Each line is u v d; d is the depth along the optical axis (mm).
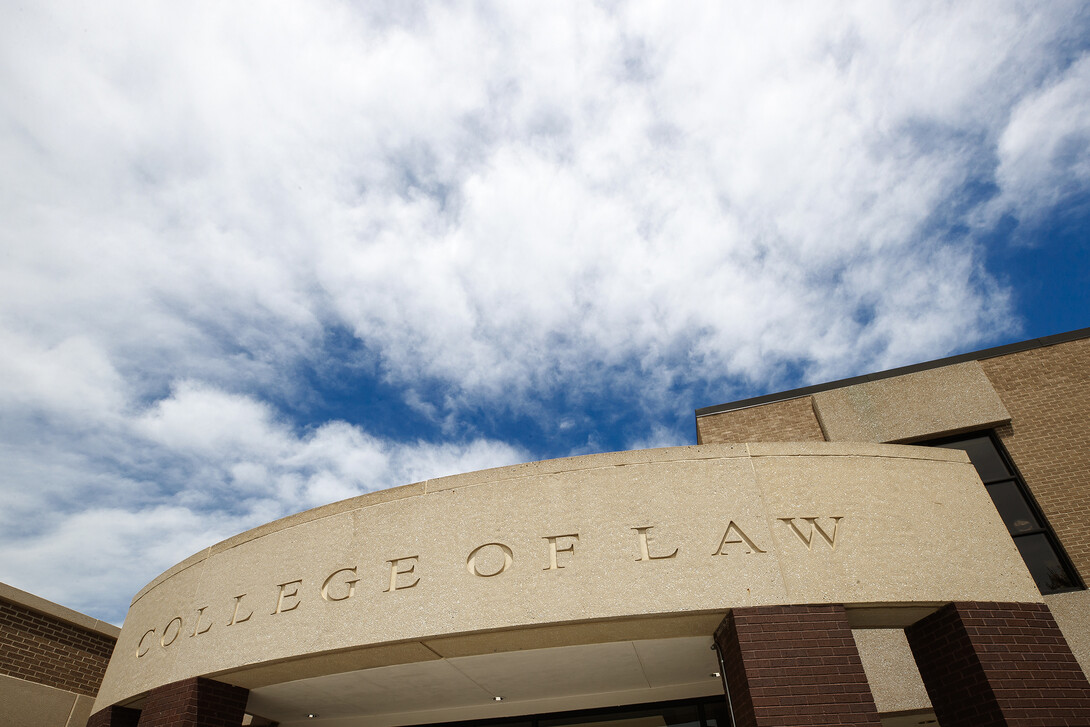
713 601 6777
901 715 9086
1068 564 9695
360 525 8008
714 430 13148
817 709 6137
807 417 12664
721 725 9203
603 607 6840
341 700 9328
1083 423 10773
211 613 8453
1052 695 6379
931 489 7656
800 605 6738
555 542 7301
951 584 7016
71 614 13219
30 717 11914
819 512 7316
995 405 11203
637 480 7559
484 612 7027
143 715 8438
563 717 9789
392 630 7191
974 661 6594
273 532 8523
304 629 7590
